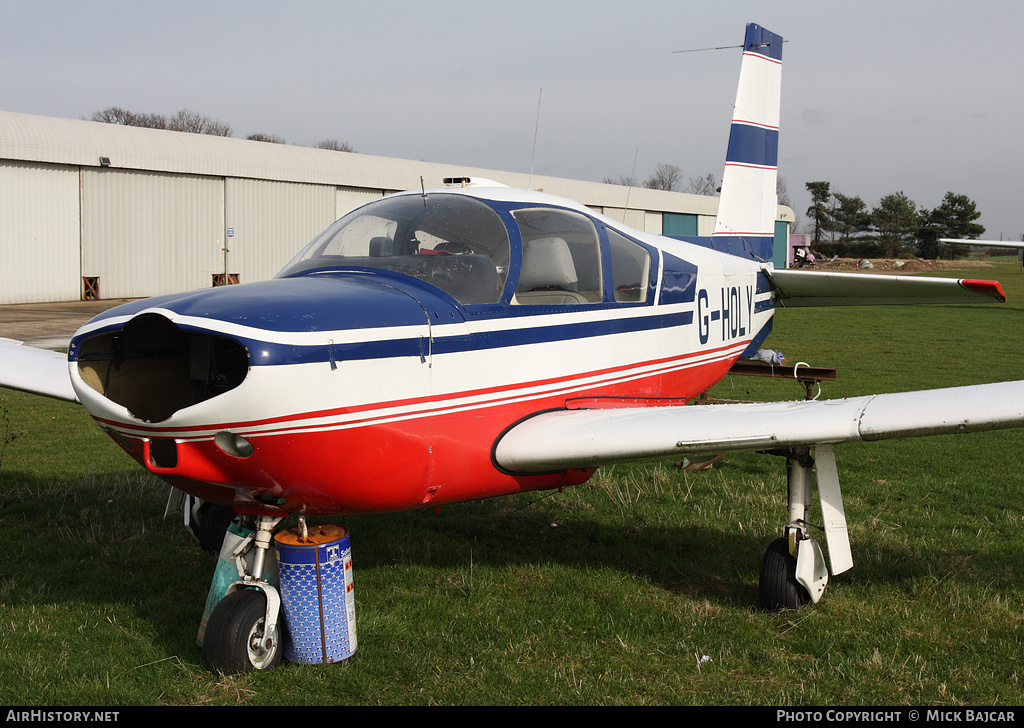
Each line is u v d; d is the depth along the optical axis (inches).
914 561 167.6
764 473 242.8
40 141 793.6
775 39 284.5
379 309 125.7
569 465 142.0
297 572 123.0
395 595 151.9
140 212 883.4
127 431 114.7
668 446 134.4
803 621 140.0
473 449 140.6
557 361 155.8
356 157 1107.9
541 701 113.7
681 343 198.4
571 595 151.6
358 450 122.0
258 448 113.6
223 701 113.3
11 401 360.2
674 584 158.7
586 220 171.3
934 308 961.5
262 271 1010.1
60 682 117.2
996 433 305.0
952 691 116.1
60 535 182.1
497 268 147.5
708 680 120.0
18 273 792.3
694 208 1637.6
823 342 611.5
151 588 153.9
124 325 113.7
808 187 3225.9
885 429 124.4
